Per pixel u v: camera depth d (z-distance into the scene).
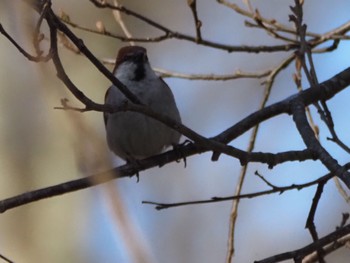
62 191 7.06
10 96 13.25
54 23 5.83
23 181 13.14
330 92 7.99
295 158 6.80
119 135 9.14
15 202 7.02
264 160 6.80
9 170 13.25
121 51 9.26
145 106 6.41
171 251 14.21
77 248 12.90
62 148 13.05
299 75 8.50
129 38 9.38
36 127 13.20
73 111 5.55
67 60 13.66
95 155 5.39
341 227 6.91
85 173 5.36
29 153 13.27
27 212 13.27
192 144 8.35
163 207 6.70
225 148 6.75
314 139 6.93
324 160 6.57
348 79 8.09
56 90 5.83
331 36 9.59
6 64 13.23
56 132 13.05
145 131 8.95
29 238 13.15
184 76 10.07
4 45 13.34
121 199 4.96
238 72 10.29
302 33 7.20
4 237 13.14
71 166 13.15
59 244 13.02
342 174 6.34
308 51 7.11
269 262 6.14
